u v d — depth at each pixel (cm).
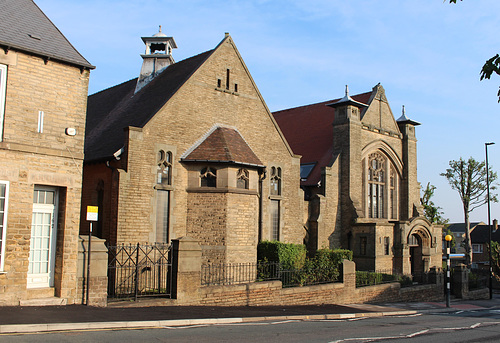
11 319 1137
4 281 1329
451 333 1448
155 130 2261
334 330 1369
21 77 1401
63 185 1464
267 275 2284
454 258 6569
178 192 2320
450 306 2719
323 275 2300
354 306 2206
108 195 2248
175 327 1242
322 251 2905
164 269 2222
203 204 2323
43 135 1433
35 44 1447
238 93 2631
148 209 2200
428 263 3700
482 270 4825
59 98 1477
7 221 1345
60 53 1487
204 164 2356
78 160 1508
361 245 3272
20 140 1385
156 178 2253
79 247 1451
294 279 2212
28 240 1382
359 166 3450
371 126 3603
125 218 2117
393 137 3831
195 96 2441
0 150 1345
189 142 2391
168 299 1580
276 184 2777
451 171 5047
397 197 3828
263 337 1148
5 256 1334
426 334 1396
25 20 1514
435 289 3058
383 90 3791
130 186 2148
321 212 3183
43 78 1447
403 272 3372
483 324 1780
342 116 3459
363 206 3525
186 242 1636
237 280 2269
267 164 2725
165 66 2986
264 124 2747
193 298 1647
